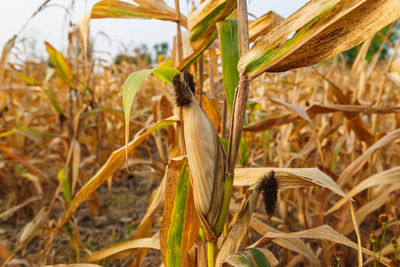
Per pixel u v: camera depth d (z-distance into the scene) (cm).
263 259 71
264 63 69
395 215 167
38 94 440
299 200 161
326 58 65
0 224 259
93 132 421
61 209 273
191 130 74
